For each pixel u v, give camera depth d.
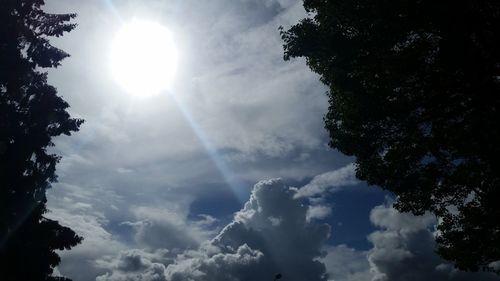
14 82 19.83
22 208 18.91
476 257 12.49
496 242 11.91
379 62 9.34
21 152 19.06
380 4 8.77
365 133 10.88
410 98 9.61
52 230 19.66
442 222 12.73
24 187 18.95
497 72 8.28
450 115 9.41
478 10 7.95
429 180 10.99
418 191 11.75
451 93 9.09
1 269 17.98
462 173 10.63
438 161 10.84
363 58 9.62
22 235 18.98
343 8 9.39
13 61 19.66
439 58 8.55
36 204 19.64
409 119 10.01
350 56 9.80
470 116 9.05
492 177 10.52
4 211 18.08
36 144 19.69
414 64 8.84
